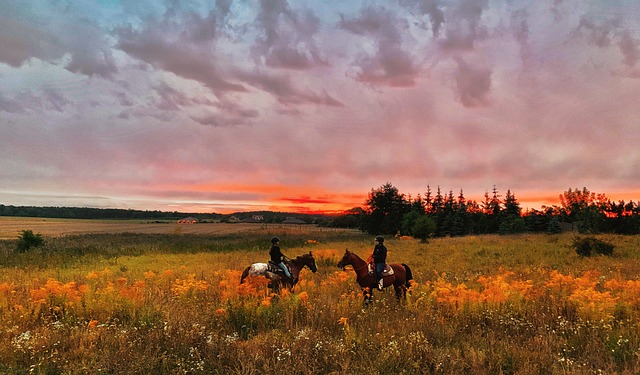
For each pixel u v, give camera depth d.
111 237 47.75
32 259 22.73
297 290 11.16
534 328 7.69
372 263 11.65
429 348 6.49
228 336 7.05
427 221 44.28
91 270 18.67
